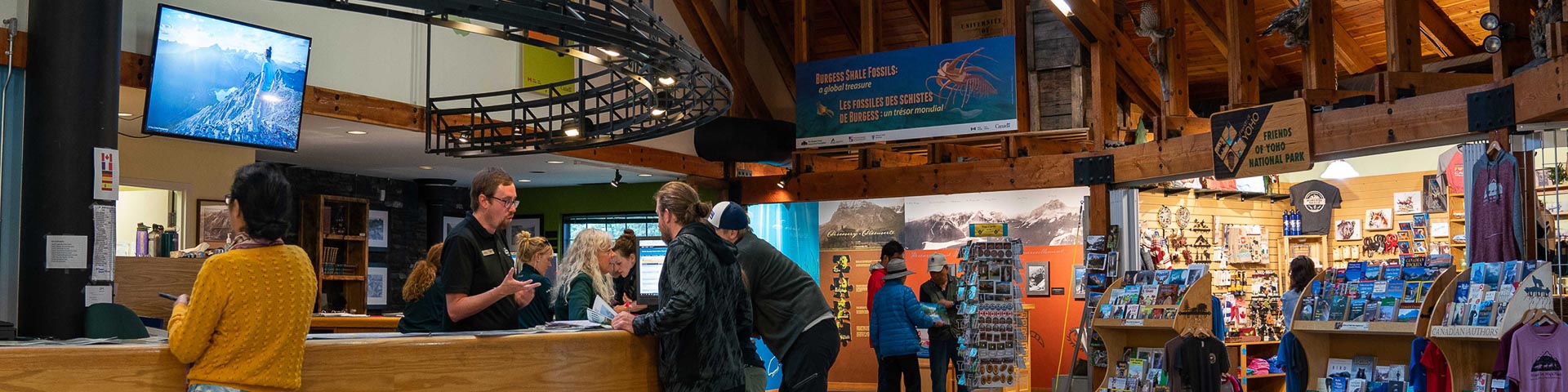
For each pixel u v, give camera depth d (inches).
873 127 433.4
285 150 302.5
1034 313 425.7
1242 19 336.2
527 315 207.9
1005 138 414.0
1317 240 470.0
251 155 386.0
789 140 466.0
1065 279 419.5
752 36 498.3
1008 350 354.6
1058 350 419.5
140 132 336.8
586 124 256.8
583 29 159.5
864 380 456.1
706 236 151.4
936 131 420.2
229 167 376.8
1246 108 328.8
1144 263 374.6
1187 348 299.0
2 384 110.7
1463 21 399.5
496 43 371.9
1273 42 440.1
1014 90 407.2
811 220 472.4
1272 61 455.5
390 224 498.3
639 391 158.1
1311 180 464.4
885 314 332.8
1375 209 457.4
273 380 117.0
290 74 296.8
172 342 114.6
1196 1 382.3
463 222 161.0
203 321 113.7
